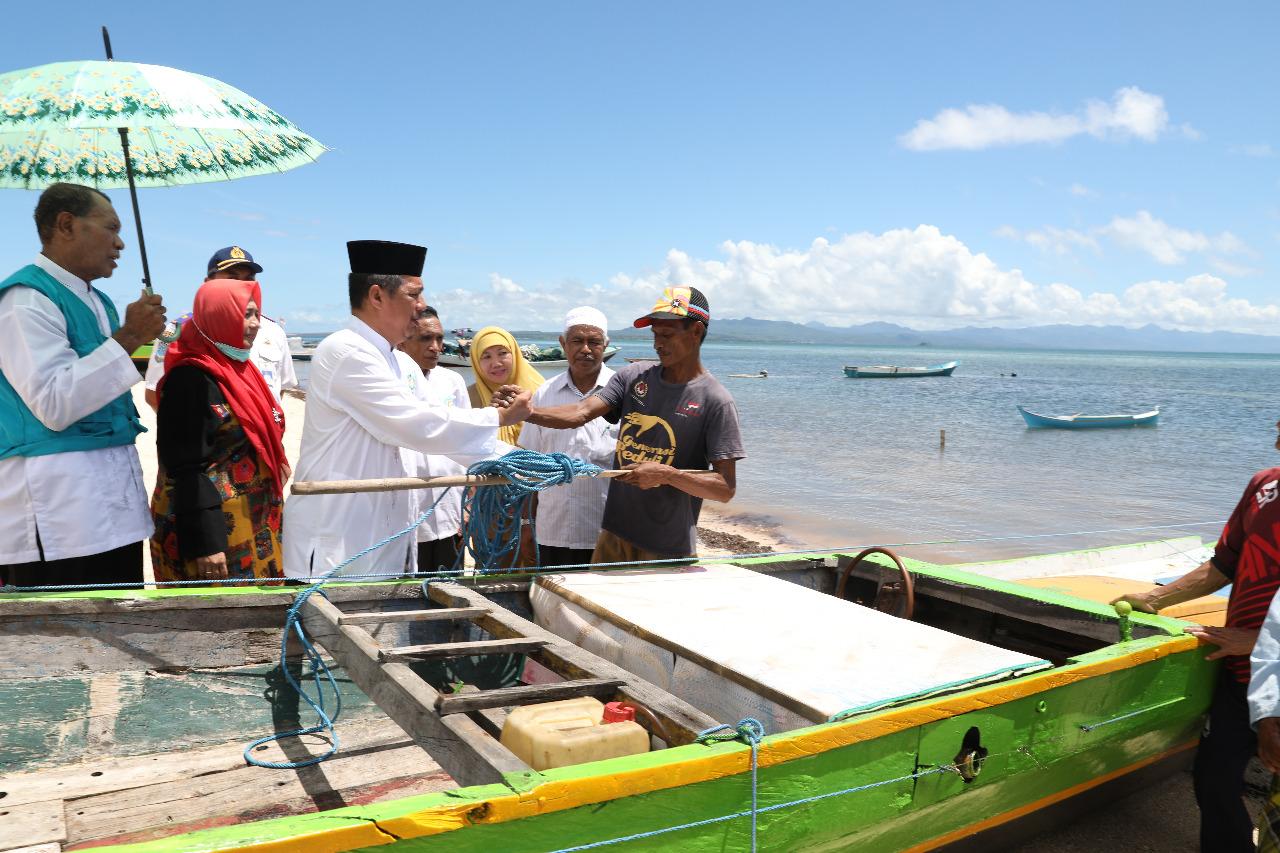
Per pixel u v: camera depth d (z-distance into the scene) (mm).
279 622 3416
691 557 4199
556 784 1936
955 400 50219
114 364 3275
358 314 3477
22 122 3061
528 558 4629
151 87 3244
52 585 3363
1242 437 30359
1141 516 15758
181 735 3264
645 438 4070
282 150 4121
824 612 3455
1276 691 2738
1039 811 3346
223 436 3607
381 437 3408
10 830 2748
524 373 5738
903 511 15672
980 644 3156
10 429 3254
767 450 25125
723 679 2818
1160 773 3828
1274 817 3041
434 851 1823
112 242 3465
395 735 3590
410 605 3645
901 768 2594
